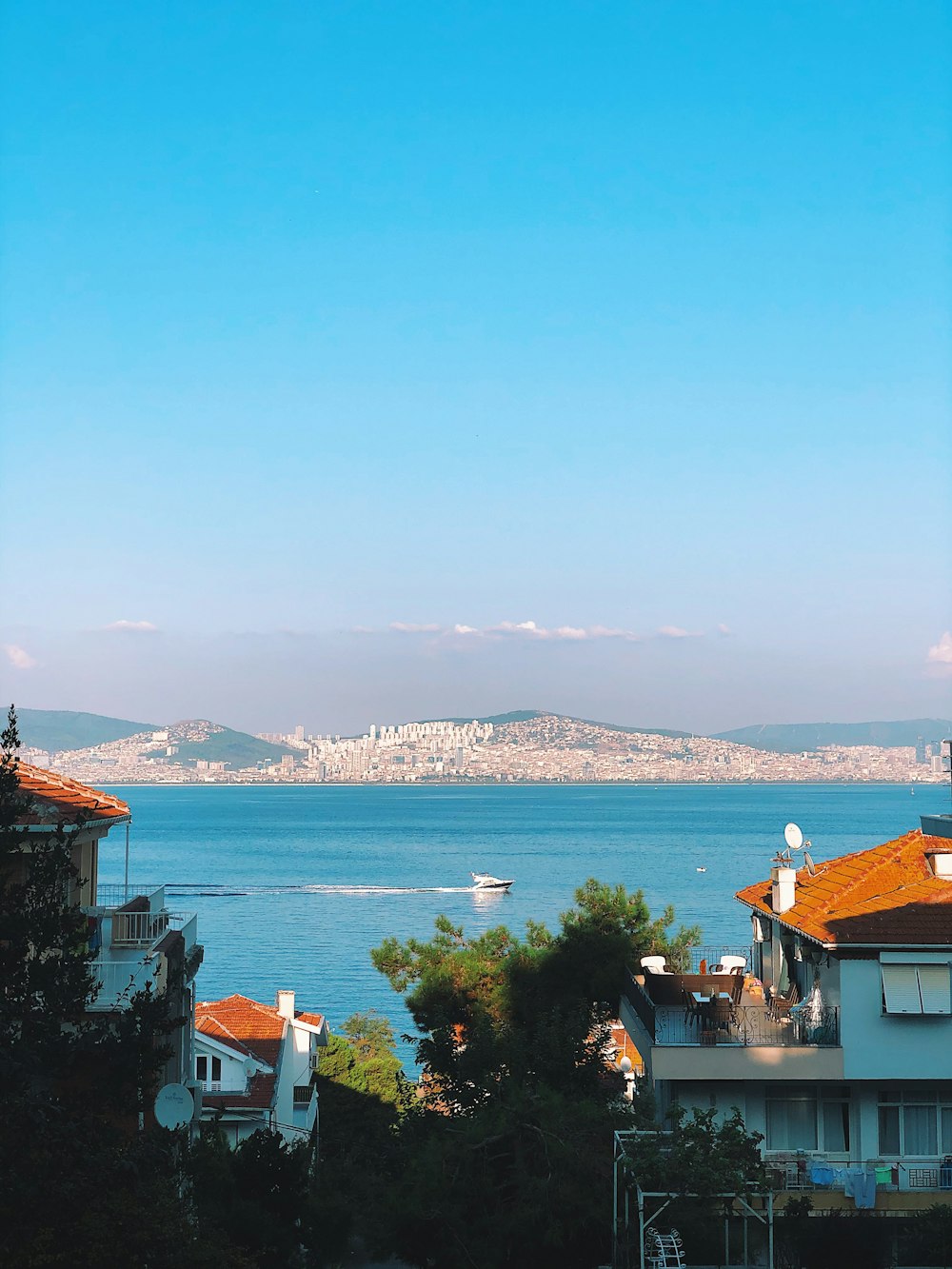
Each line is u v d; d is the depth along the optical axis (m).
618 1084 39.97
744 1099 33.91
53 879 22.52
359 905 186.75
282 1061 51.09
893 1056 33.12
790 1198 31.80
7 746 23.28
